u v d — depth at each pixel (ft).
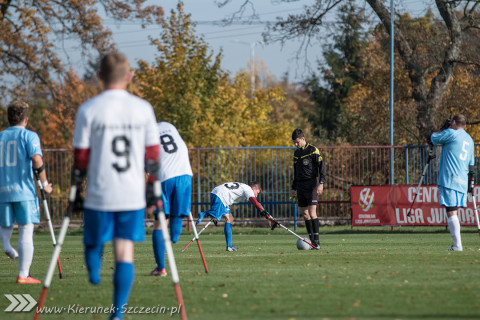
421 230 204.54
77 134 52.85
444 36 312.09
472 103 310.45
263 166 224.53
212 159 224.94
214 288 74.02
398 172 222.69
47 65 294.46
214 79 339.98
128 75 55.26
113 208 52.31
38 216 88.02
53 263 56.85
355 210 205.36
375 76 337.31
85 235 53.36
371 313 56.03
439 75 307.78
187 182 89.92
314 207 138.92
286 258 110.93
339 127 396.16
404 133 325.83
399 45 307.78
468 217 199.00
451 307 58.44
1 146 86.38
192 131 301.22
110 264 106.83
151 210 57.82
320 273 86.38
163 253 88.17
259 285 75.41
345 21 309.22
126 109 53.01
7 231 87.40
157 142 55.01
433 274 83.20
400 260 102.63
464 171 122.93
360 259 105.70
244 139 338.54
